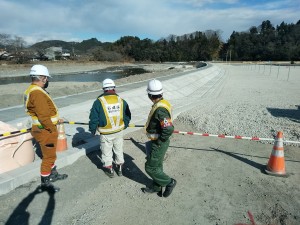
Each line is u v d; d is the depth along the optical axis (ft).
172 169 18.21
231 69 161.27
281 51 301.63
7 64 197.26
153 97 13.51
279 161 17.20
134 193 15.21
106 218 12.94
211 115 32.50
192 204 14.14
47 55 296.51
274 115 32.24
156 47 366.63
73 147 20.45
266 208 13.74
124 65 275.59
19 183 15.43
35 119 14.38
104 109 15.47
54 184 15.93
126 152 21.20
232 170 18.08
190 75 85.66
